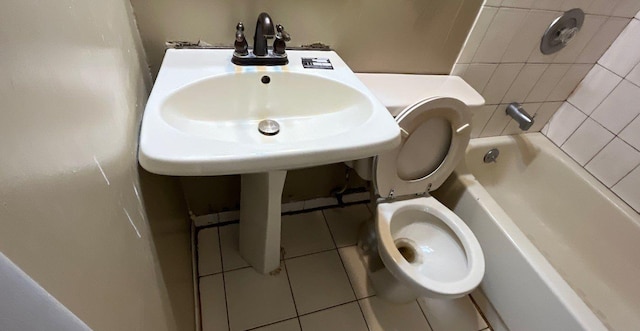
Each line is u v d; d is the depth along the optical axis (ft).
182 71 2.42
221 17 2.69
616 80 4.40
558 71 4.50
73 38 1.08
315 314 3.77
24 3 0.76
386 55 3.52
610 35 4.25
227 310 3.69
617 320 4.04
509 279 3.59
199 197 4.17
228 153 1.74
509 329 3.68
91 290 0.95
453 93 3.53
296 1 2.80
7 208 0.59
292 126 2.77
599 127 4.68
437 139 3.52
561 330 3.04
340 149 1.96
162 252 2.29
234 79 2.49
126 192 1.53
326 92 2.72
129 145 1.70
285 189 4.60
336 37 3.17
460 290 2.92
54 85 0.87
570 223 4.96
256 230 3.59
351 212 5.10
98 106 1.25
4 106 0.62
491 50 3.88
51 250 0.74
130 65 2.07
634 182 4.37
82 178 0.99
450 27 3.50
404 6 3.15
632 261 4.30
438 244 3.72
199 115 2.47
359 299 3.97
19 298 0.62
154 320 1.76
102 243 1.11
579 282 4.44
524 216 5.31
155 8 2.48
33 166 0.71
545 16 3.72
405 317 3.88
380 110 2.36
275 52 2.71
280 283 4.02
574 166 4.99
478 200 4.01
